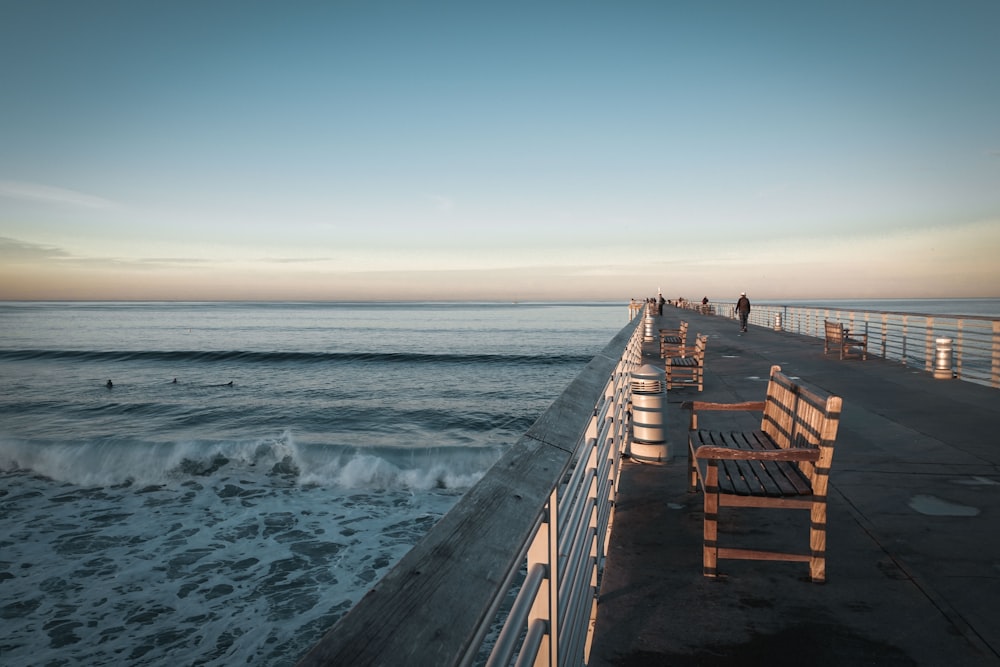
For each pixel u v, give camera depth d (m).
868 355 17.70
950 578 3.81
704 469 4.20
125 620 8.44
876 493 5.48
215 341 96.38
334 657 0.68
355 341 95.25
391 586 0.86
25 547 11.01
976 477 5.92
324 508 12.72
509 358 62.72
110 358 66.25
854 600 3.54
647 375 6.59
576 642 2.40
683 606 3.49
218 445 17.28
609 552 4.26
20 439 18.67
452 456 15.80
